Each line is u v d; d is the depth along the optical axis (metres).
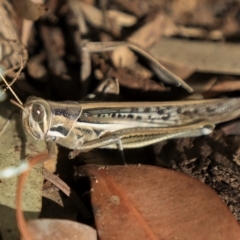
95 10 0.20
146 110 0.18
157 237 0.15
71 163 0.17
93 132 0.17
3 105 0.18
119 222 0.15
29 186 0.16
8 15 0.19
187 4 0.20
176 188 0.15
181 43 0.19
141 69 0.19
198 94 0.18
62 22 0.20
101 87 0.18
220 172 0.16
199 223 0.15
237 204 0.16
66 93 0.19
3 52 0.19
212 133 0.17
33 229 0.15
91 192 0.15
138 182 0.16
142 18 0.20
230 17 0.20
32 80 0.19
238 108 0.18
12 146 0.17
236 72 0.18
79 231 0.15
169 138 0.17
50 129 0.17
